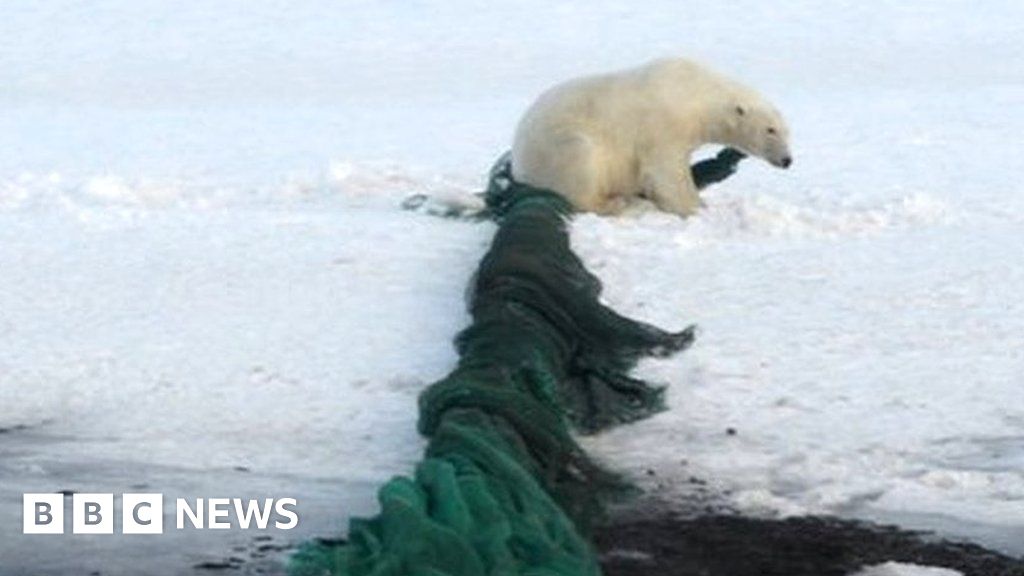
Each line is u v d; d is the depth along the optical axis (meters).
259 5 47.81
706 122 18.77
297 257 16.56
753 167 22.95
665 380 12.47
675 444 11.10
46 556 9.20
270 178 21.88
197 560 9.14
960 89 32.97
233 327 13.89
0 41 42.44
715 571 9.04
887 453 11.01
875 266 16.27
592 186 18.33
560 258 14.23
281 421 11.48
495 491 8.71
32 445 11.05
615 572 8.97
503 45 41.09
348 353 13.12
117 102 32.81
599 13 46.12
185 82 36.16
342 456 10.80
